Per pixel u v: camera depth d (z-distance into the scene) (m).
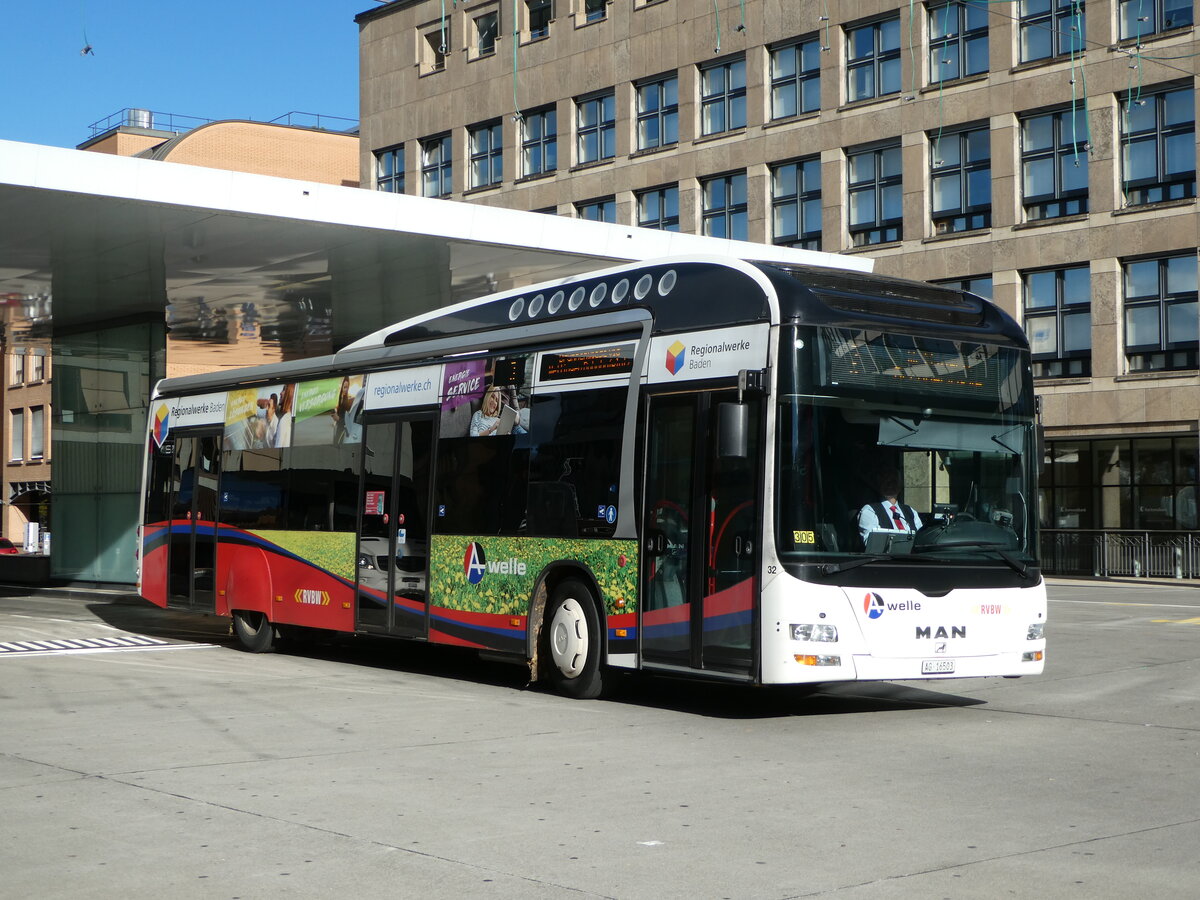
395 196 22.16
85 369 31.06
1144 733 10.27
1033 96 37.34
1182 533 34.97
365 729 10.39
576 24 46.31
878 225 40.12
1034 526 11.54
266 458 16.84
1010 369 11.64
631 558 11.77
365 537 15.00
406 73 50.84
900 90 39.56
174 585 18.41
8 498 70.94
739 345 11.01
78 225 21.47
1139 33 35.88
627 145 44.97
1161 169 35.66
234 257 24.03
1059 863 6.32
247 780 8.32
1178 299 35.50
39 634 19.23
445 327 14.45
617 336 12.21
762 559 10.57
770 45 42.09
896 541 10.82
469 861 6.37
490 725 10.64
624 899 5.74
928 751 9.45
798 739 10.00
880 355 11.00
